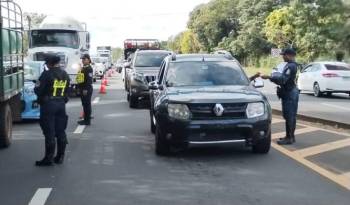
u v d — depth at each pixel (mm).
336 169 9852
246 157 11094
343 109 21250
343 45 37406
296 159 10805
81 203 7809
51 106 10414
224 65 12648
